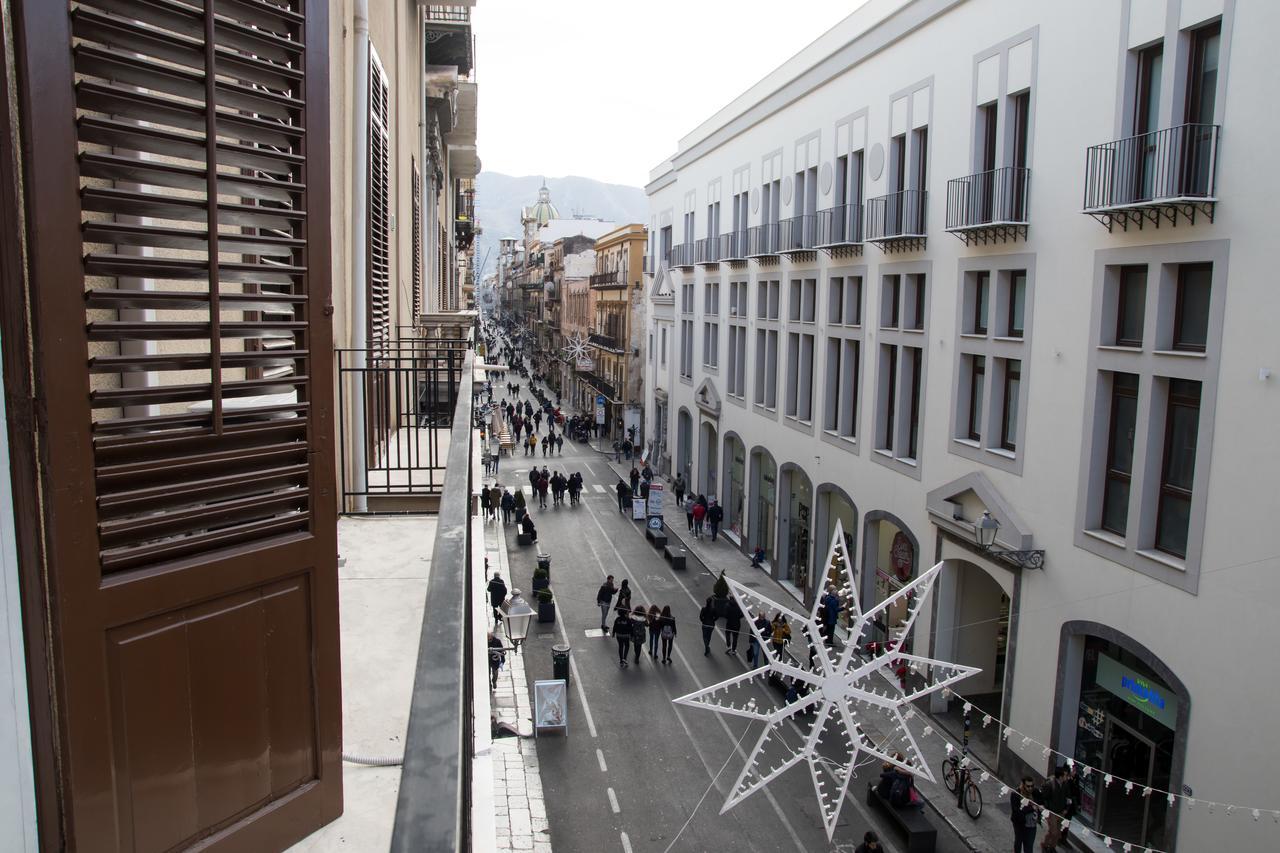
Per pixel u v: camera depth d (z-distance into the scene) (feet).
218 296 8.49
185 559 8.33
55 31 7.00
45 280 7.01
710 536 102.63
